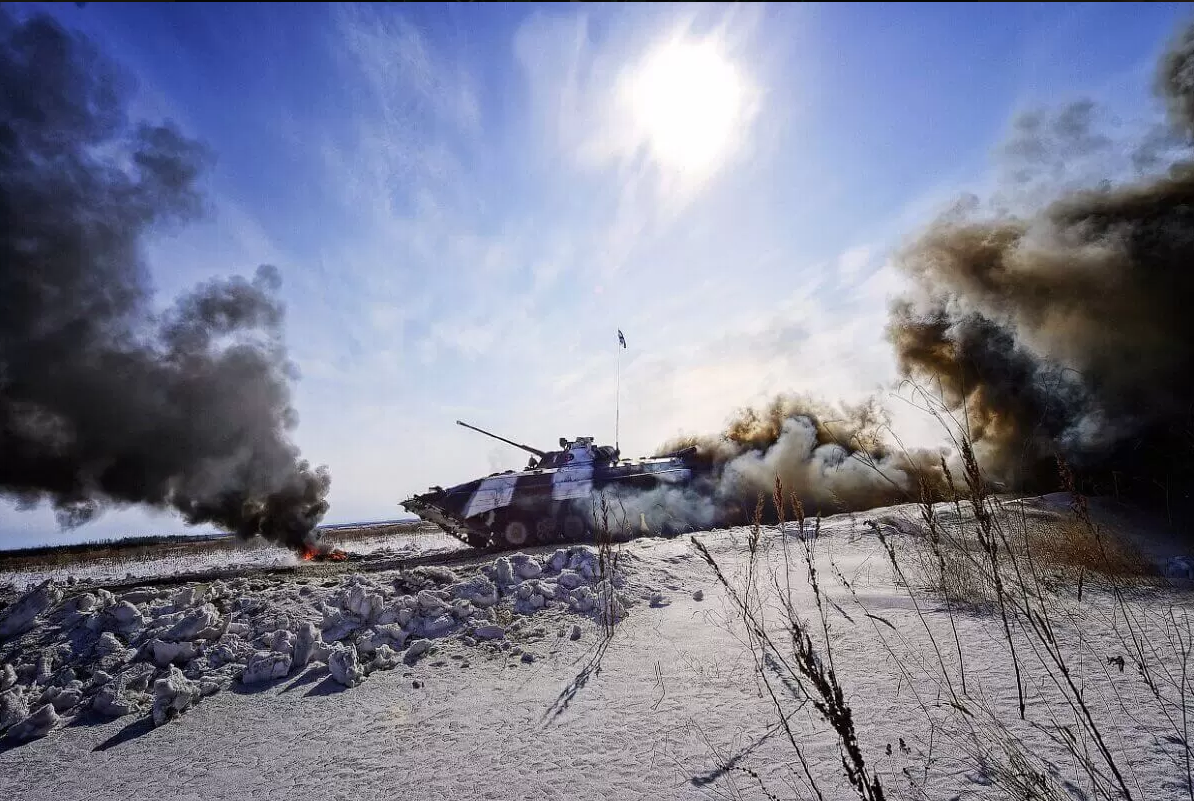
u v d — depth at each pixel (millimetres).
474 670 5484
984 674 3871
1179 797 2432
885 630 4871
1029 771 2738
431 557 14406
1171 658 3748
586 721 4090
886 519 9156
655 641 5582
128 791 3924
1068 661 3891
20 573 18953
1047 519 7160
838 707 2080
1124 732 2986
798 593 6262
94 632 6590
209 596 7441
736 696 4137
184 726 4906
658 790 3117
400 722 4516
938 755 3029
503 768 3580
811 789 2895
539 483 16891
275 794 3623
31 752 4727
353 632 6504
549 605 6906
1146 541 7305
